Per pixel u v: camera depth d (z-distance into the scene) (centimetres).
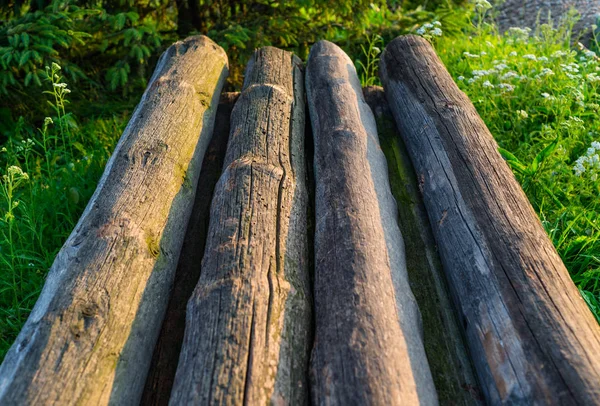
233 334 199
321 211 273
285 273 238
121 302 218
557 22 670
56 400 178
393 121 406
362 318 204
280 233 258
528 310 204
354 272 224
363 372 184
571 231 323
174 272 266
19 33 430
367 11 561
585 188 349
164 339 240
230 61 547
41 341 193
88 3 499
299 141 357
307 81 426
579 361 182
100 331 203
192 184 316
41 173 413
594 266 300
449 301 256
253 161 302
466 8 596
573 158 394
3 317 289
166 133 321
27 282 308
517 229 243
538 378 183
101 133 465
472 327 222
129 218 254
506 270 223
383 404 175
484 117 441
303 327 223
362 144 323
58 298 210
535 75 469
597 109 428
